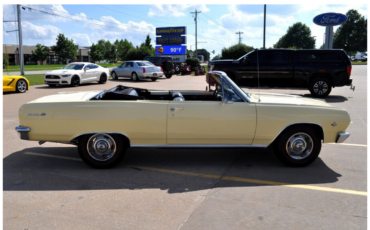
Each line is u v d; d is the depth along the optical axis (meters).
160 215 3.42
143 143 4.77
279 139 4.85
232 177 4.55
